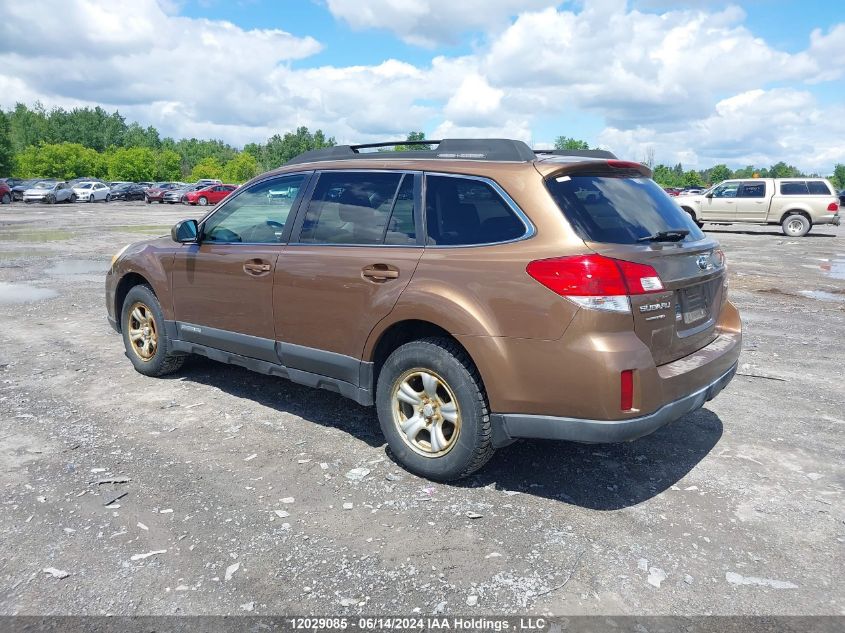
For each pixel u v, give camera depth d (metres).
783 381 5.86
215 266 4.88
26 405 4.97
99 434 4.43
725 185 24.61
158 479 3.78
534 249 3.38
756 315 9.00
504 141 3.82
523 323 3.35
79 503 3.49
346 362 4.12
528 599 2.76
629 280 3.23
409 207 3.95
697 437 4.55
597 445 4.40
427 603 2.73
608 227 3.41
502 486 3.79
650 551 3.13
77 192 47.12
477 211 3.68
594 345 3.18
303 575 2.90
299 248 4.39
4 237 19.19
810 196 23.02
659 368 3.47
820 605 2.75
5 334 7.21
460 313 3.51
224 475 3.85
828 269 14.05
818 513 3.51
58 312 8.42
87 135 135.38
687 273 3.62
